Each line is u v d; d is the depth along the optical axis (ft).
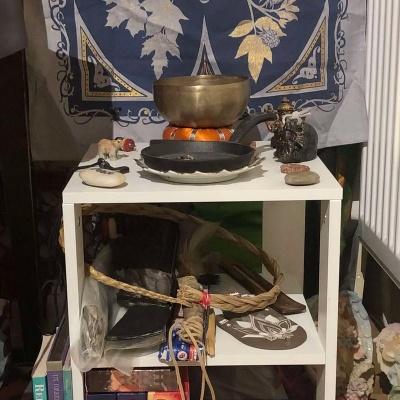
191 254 4.33
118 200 3.57
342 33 4.81
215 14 4.69
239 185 3.66
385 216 4.54
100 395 3.92
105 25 4.65
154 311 3.97
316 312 4.91
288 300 4.27
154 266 4.13
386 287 5.29
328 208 3.68
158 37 4.70
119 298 4.09
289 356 3.81
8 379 4.94
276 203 4.84
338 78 4.86
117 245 4.26
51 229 5.03
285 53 4.78
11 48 3.20
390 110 4.38
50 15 4.60
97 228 4.67
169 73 4.77
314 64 4.82
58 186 4.98
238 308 3.96
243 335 3.96
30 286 4.81
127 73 4.74
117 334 3.75
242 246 4.48
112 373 3.89
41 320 4.95
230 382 4.61
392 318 5.17
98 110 4.77
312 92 4.86
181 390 3.70
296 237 4.88
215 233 4.45
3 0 3.14
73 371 3.81
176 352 3.75
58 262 5.04
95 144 4.64
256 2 4.70
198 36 4.72
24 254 4.75
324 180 3.73
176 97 4.00
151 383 3.90
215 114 4.03
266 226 4.87
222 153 3.92
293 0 4.71
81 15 4.62
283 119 4.12
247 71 4.79
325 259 3.81
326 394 3.90
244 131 4.09
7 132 4.48
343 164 5.22
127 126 4.80
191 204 4.91
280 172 3.91
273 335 3.97
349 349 4.57
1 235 5.05
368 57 4.80
